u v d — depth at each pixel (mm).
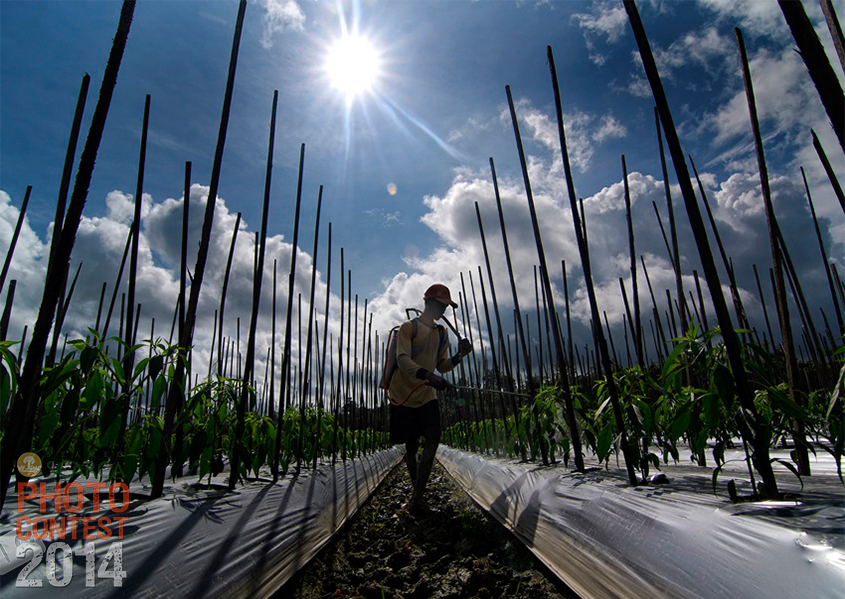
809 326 4723
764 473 1627
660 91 1717
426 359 4203
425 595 2359
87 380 2096
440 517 3814
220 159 2564
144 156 2697
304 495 3297
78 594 1224
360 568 2875
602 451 2818
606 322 6898
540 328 6195
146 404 2570
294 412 4945
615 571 1771
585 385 7547
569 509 2412
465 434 8586
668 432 2561
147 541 1627
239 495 2631
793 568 1131
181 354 2299
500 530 3289
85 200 1386
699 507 1681
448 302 4293
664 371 2205
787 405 1691
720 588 1284
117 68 1478
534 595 2156
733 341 1657
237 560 1915
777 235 2273
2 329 3301
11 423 1288
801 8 1030
